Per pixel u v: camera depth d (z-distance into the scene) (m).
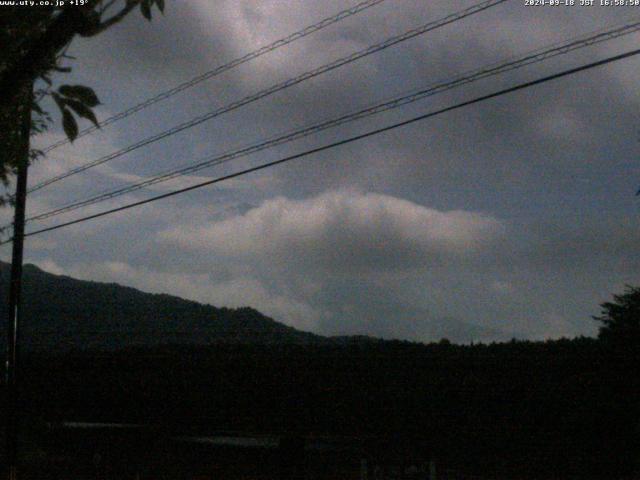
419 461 16.45
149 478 21.38
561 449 17.62
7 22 4.90
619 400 17.45
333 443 20.42
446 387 19.89
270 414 22.53
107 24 4.82
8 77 4.69
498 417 18.77
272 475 19.86
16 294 19.44
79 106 4.98
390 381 21.05
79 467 23.23
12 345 19.41
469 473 17.81
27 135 7.21
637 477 16.62
